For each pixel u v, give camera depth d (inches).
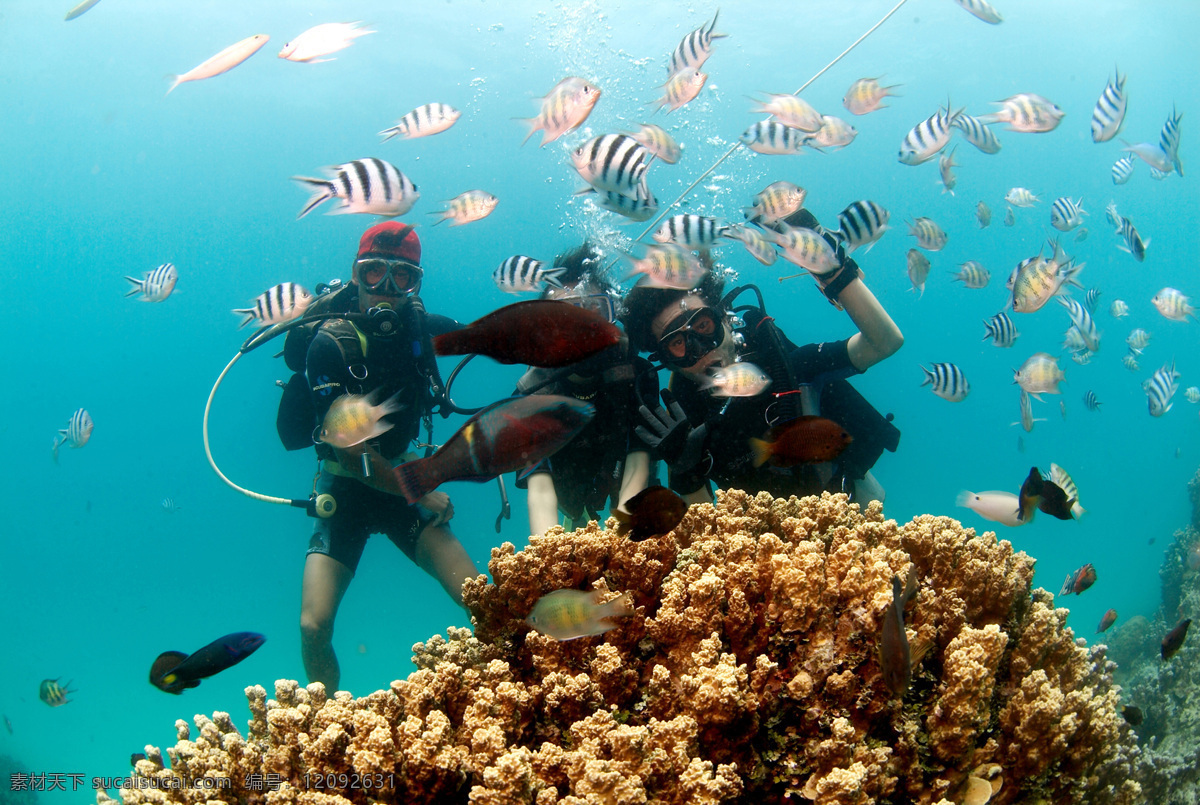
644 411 145.6
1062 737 67.4
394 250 196.2
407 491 57.5
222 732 76.4
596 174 133.4
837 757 62.6
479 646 82.0
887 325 150.3
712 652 68.2
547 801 54.6
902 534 92.7
